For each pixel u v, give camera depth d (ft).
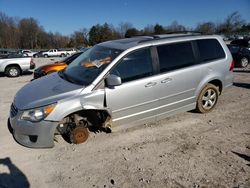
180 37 18.94
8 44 293.64
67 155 14.92
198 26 214.07
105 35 290.76
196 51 19.39
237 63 49.24
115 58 16.08
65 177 13.06
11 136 17.16
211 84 20.57
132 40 18.43
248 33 204.85
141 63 16.83
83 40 305.12
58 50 175.73
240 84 31.65
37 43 308.81
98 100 15.49
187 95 19.06
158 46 17.63
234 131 17.78
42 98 15.07
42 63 88.43
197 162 14.11
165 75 17.52
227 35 194.18
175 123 19.03
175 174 13.12
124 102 16.28
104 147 15.75
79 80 16.30
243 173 13.11
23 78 45.60
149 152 15.17
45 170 13.61
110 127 16.55
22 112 14.80
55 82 16.98
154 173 13.24
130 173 13.26
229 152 15.07
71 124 15.84
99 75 15.65
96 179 12.87
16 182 12.71
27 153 15.10
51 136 14.92
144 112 17.26
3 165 14.01
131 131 17.75
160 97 17.60
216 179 12.71
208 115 20.56
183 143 16.17
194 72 18.99
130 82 16.34
